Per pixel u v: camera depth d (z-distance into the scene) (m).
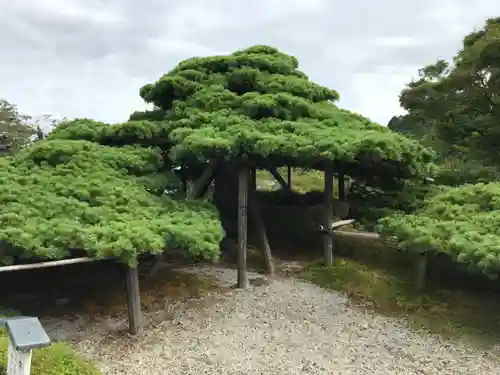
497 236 10.03
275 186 24.44
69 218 9.59
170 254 15.32
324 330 10.22
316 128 13.16
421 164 13.52
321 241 16.56
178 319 10.65
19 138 20.86
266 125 12.91
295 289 12.77
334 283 12.98
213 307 11.41
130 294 9.69
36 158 11.92
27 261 8.76
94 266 12.73
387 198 14.27
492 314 10.80
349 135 12.73
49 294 11.66
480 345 9.46
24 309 10.84
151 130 13.98
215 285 13.09
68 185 10.80
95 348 9.11
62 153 12.02
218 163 14.66
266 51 16.19
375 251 14.98
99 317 10.62
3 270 8.11
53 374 5.92
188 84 14.88
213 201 18.02
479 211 11.55
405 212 13.15
